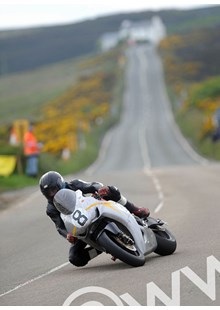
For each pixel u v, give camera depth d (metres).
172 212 63.28
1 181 113.31
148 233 38.16
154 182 99.69
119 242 36.75
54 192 37.28
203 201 69.12
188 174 109.69
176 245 40.41
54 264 44.06
